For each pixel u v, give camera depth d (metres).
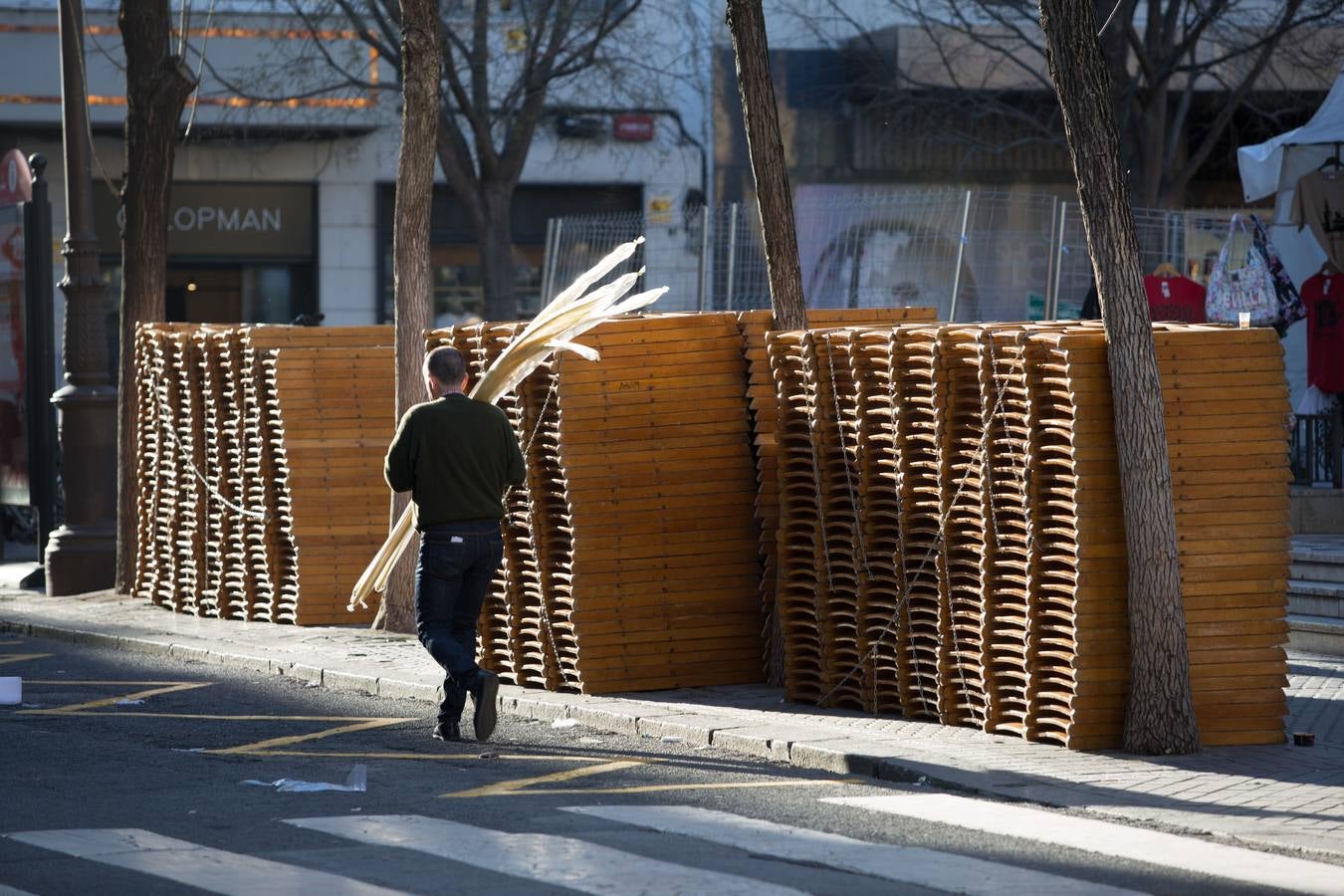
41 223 58.53
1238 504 28.88
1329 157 48.50
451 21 80.69
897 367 32.03
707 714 32.25
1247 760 27.72
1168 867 20.98
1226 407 28.84
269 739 30.75
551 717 33.69
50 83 80.31
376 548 46.59
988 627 30.31
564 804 24.62
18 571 63.31
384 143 86.19
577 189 86.75
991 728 30.23
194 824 23.16
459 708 30.78
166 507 51.12
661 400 35.62
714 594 36.00
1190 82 73.12
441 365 30.52
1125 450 28.02
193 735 31.17
